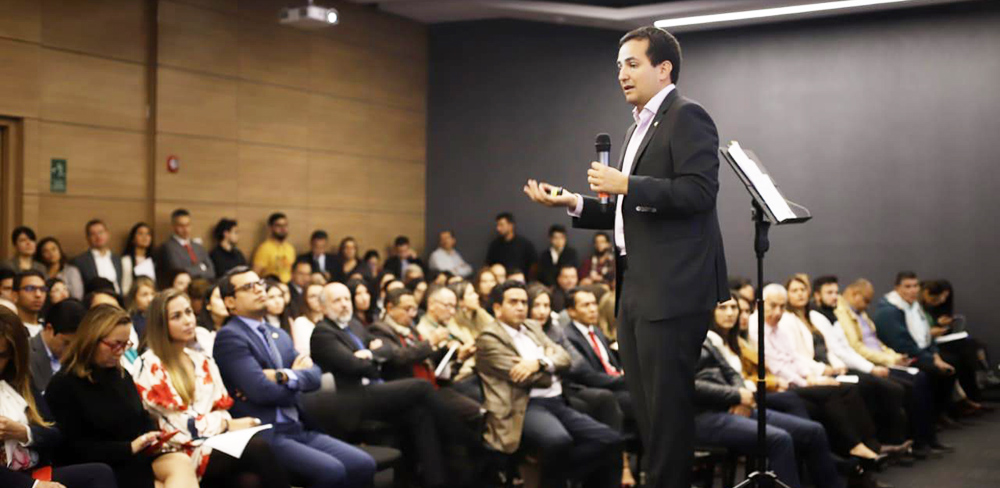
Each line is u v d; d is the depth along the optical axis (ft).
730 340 17.30
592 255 34.19
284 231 30.55
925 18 30.94
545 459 15.31
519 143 36.24
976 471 18.95
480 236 36.78
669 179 8.22
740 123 33.12
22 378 11.02
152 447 11.57
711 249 8.55
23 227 23.52
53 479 10.61
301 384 13.91
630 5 33.27
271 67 31.50
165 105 28.07
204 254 27.78
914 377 21.48
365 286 20.53
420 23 37.14
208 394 12.87
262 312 14.26
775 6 30.40
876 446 17.89
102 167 26.71
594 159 35.27
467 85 36.96
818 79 32.17
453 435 15.52
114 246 26.96
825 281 22.35
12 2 24.62
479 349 15.98
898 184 31.27
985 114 30.35
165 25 28.07
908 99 31.17
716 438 15.34
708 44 33.55
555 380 16.52
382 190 35.70
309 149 32.86
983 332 30.22
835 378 18.25
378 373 16.15
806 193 32.27
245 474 12.12
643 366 8.52
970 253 30.45
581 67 35.47
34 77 25.07
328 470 13.15
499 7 32.73
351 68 34.42
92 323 11.29
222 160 29.84
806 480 17.93
